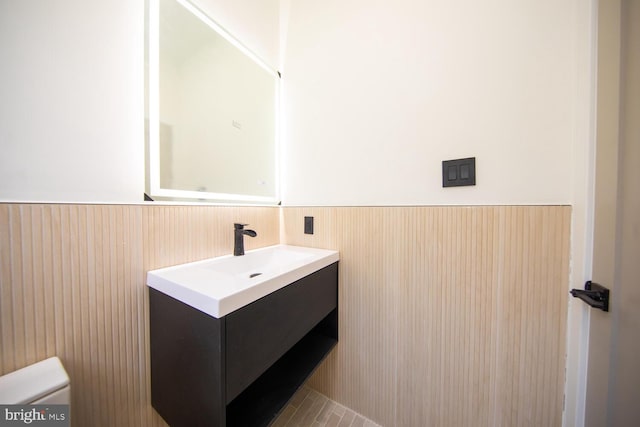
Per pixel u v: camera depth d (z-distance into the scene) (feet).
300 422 3.67
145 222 2.65
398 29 3.32
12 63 1.88
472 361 2.93
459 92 2.93
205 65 3.35
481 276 2.84
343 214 3.81
